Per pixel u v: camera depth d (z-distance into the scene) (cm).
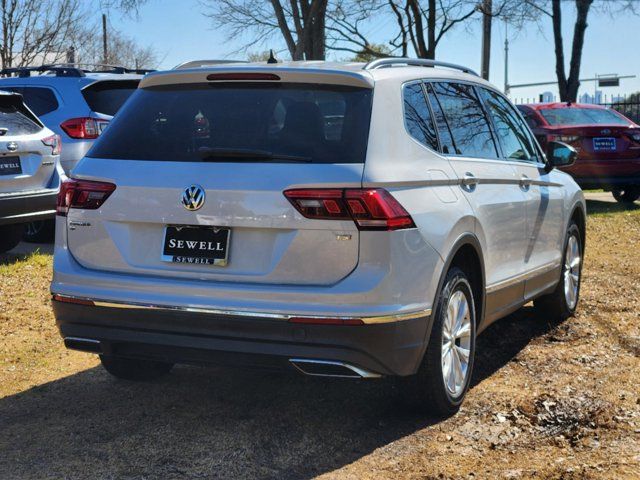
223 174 406
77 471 393
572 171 1361
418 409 455
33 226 1047
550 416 460
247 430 443
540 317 679
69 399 492
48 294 749
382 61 457
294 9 1739
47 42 2975
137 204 419
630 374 531
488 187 512
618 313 703
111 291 421
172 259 413
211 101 437
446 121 489
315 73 425
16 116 874
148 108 448
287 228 395
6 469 394
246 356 402
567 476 377
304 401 488
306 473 389
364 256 390
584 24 2316
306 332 390
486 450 414
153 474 389
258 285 398
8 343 601
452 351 462
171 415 465
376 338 393
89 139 1040
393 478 382
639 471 380
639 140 1357
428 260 420
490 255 507
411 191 419
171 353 416
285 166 400
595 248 1042
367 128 412
